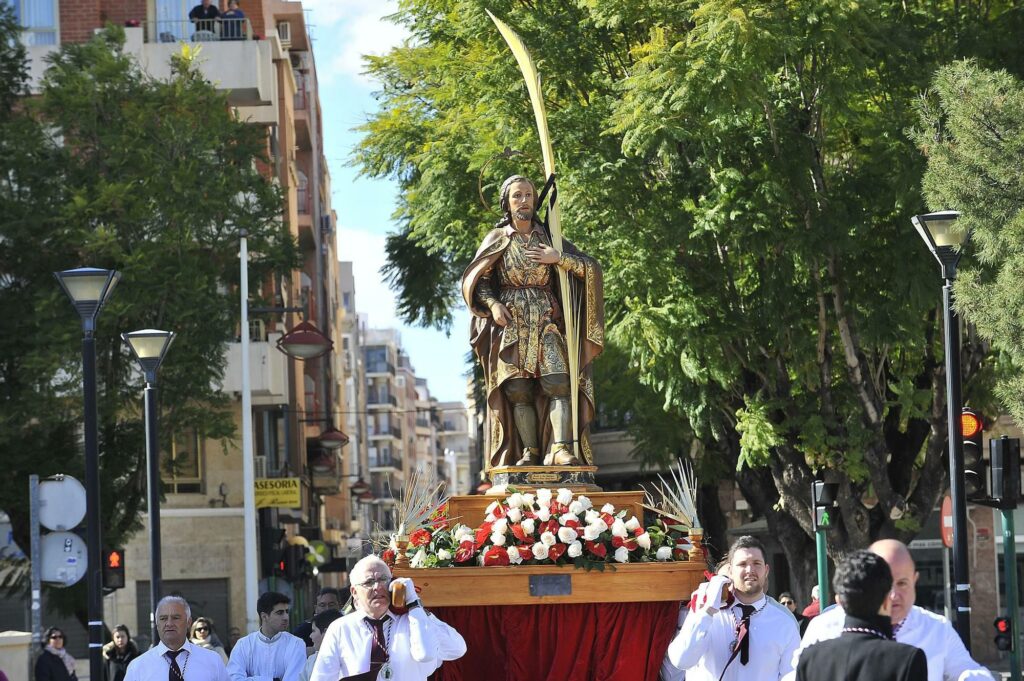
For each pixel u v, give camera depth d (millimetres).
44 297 26141
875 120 22062
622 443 38375
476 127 24469
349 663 8039
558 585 9227
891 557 6648
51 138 27562
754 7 20875
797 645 8133
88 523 16688
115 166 27125
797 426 24609
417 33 26547
